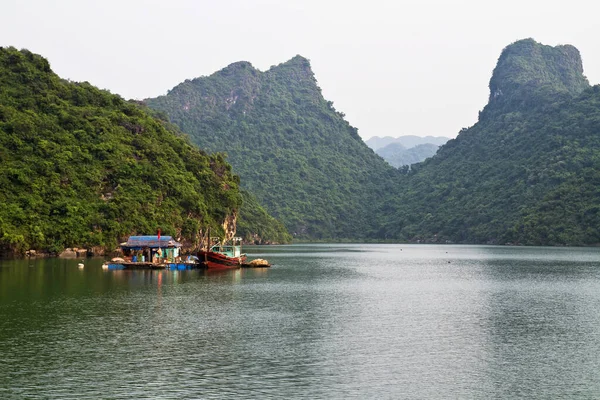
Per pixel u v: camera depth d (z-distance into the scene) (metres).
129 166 140.00
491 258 152.75
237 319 50.94
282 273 98.94
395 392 31.72
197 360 37.06
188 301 61.03
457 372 35.38
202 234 149.62
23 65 154.00
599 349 41.12
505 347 41.56
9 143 129.62
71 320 49.09
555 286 79.62
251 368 35.56
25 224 117.06
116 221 127.38
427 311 56.78
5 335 43.12
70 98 158.75
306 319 51.47
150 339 42.50
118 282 77.38
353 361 37.44
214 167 175.25
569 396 31.34
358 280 88.12
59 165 129.62
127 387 31.75
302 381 33.28
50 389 31.30
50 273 86.25
